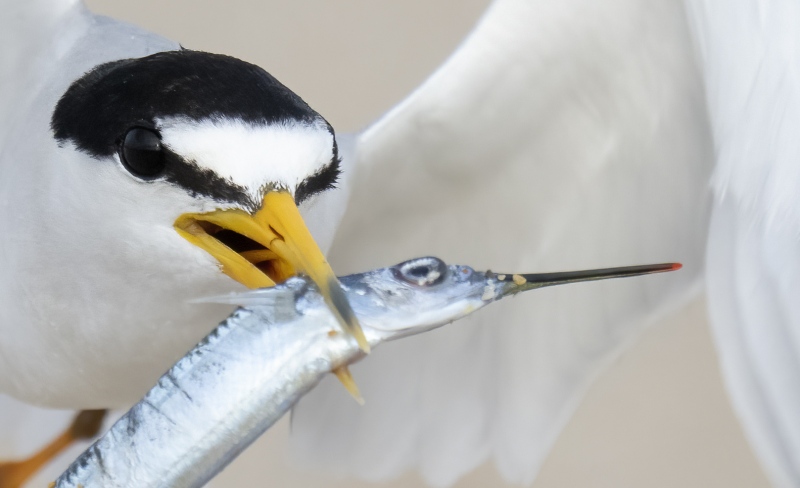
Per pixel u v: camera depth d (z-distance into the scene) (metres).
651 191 1.58
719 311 1.53
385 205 1.60
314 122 1.50
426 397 1.63
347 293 1.44
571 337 1.61
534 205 1.60
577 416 2.25
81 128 1.50
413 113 1.58
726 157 1.51
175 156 1.49
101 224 1.50
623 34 1.56
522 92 1.58
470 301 1.44
